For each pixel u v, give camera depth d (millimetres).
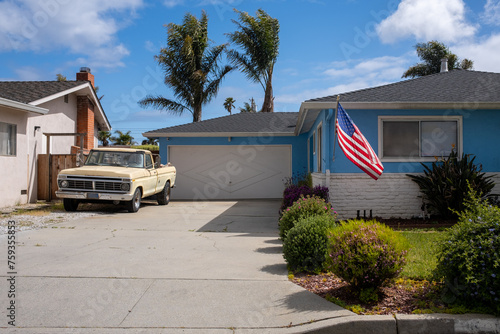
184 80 27000
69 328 3900
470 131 10680
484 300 4188
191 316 4188
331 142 10672
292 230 5973
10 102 12242
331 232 5105
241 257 6629
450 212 10039
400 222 9953
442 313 4148
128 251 6980
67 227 9383
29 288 4941
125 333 3824
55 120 16141
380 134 10625
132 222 10422
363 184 10586
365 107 10289
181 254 6809
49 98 14695
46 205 13633
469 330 3979
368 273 4465
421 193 10539
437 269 4594
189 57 26328
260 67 26297
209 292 4867
